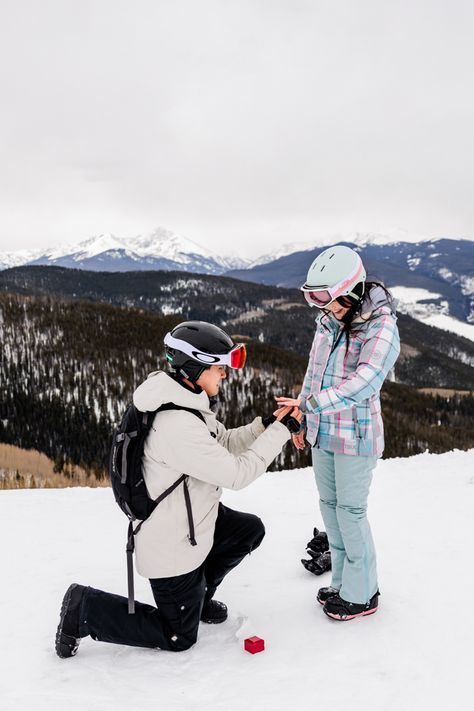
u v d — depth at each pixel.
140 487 2.39
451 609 2.89
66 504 6.28
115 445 2.46
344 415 2.75
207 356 2.40
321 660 2.48
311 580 3.51
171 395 2.37
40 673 2.48
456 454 7.87
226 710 2.12
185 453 2.35
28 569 3.98
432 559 3.67
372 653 2.51
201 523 2.50
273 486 6.71
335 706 2.12
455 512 4.80
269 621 2.94
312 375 2.95
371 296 2.65
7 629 3.00
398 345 2.64
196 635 2.66
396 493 5.72
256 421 2.80
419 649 2.52
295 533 4.61
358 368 2.60
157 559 2.45
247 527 2.81
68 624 2.54
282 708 2.12
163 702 2.20
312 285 2.62
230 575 3.67
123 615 2.55
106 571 3.88
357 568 2.83
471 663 2.37
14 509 6.04
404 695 2.17
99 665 2.53
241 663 2.50
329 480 2.97
